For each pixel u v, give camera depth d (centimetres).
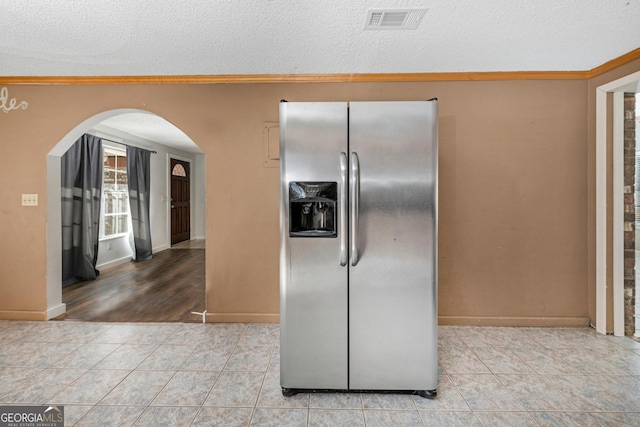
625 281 264
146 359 226
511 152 280
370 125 182
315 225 193
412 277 183
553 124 278
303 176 183
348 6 185
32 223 290
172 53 242
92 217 452
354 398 186
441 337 262
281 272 186
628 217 262
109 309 325
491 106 280
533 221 281
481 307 284
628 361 223
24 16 193
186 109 288
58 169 303
